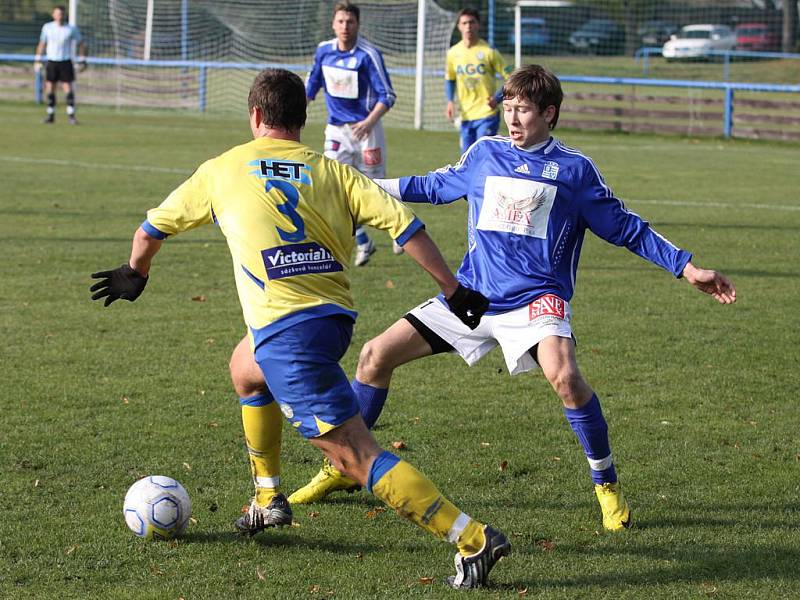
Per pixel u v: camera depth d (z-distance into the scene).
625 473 16.86
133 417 19.23
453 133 81.31
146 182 51.06
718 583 12.85
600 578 12.98
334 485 15.56
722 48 131.25
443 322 15.23
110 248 35.25
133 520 13.99
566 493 15.98
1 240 36.28
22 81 104.81
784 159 68.50
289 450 17.83
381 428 18.94
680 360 23.59
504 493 15.97
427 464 17.16
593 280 32.16
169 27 101.88
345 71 34.41
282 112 12.82
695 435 18.73
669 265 14.47
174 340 24.59
